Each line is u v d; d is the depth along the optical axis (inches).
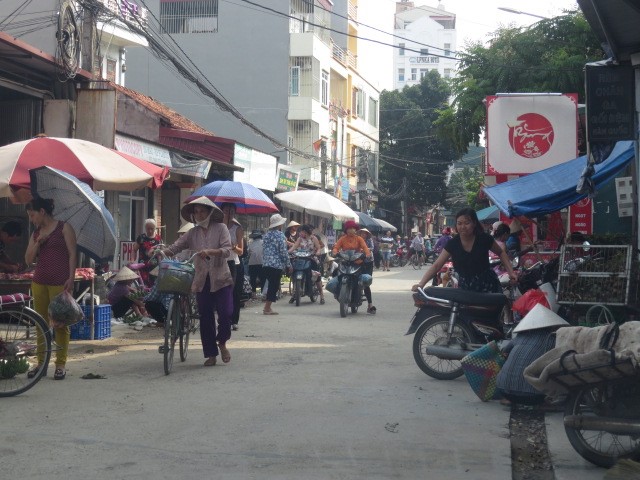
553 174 490.0
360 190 1972.2
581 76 896.9
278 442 234.1
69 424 252.7
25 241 570.6
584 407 215.2
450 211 2967.5
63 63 566.6
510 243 500.4
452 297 335.9
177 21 1481.3
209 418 262.5
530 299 295.0
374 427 254.5
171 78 1462.8
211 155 852.6
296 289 709.9
